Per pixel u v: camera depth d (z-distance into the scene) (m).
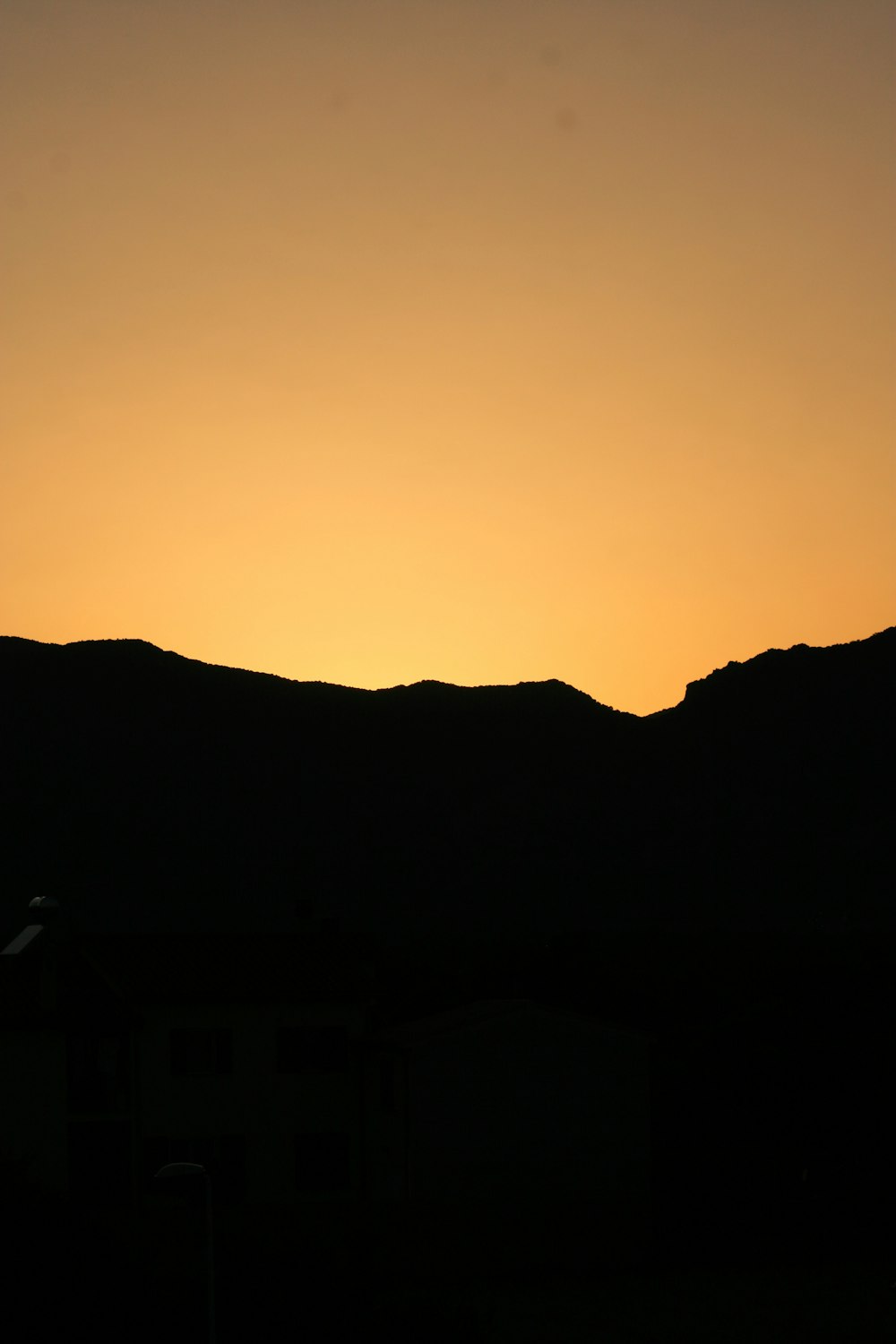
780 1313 64.56
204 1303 46.81
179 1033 79.38
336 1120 81.06
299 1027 81.50
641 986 132.25
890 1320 63.47
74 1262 47.78
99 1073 78.44
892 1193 82.81
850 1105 93.62
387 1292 52.50
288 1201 79.19
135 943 86.94
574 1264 74.19
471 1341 48.88
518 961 141.62
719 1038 105.69
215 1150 78.62
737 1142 88.75
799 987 122.75
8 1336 43.12
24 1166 53.59
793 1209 80.94
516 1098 76.88
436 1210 72.19
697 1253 76.44
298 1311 47.53
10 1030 74.88
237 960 85.56
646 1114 78.31
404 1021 122.31
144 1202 75.88
